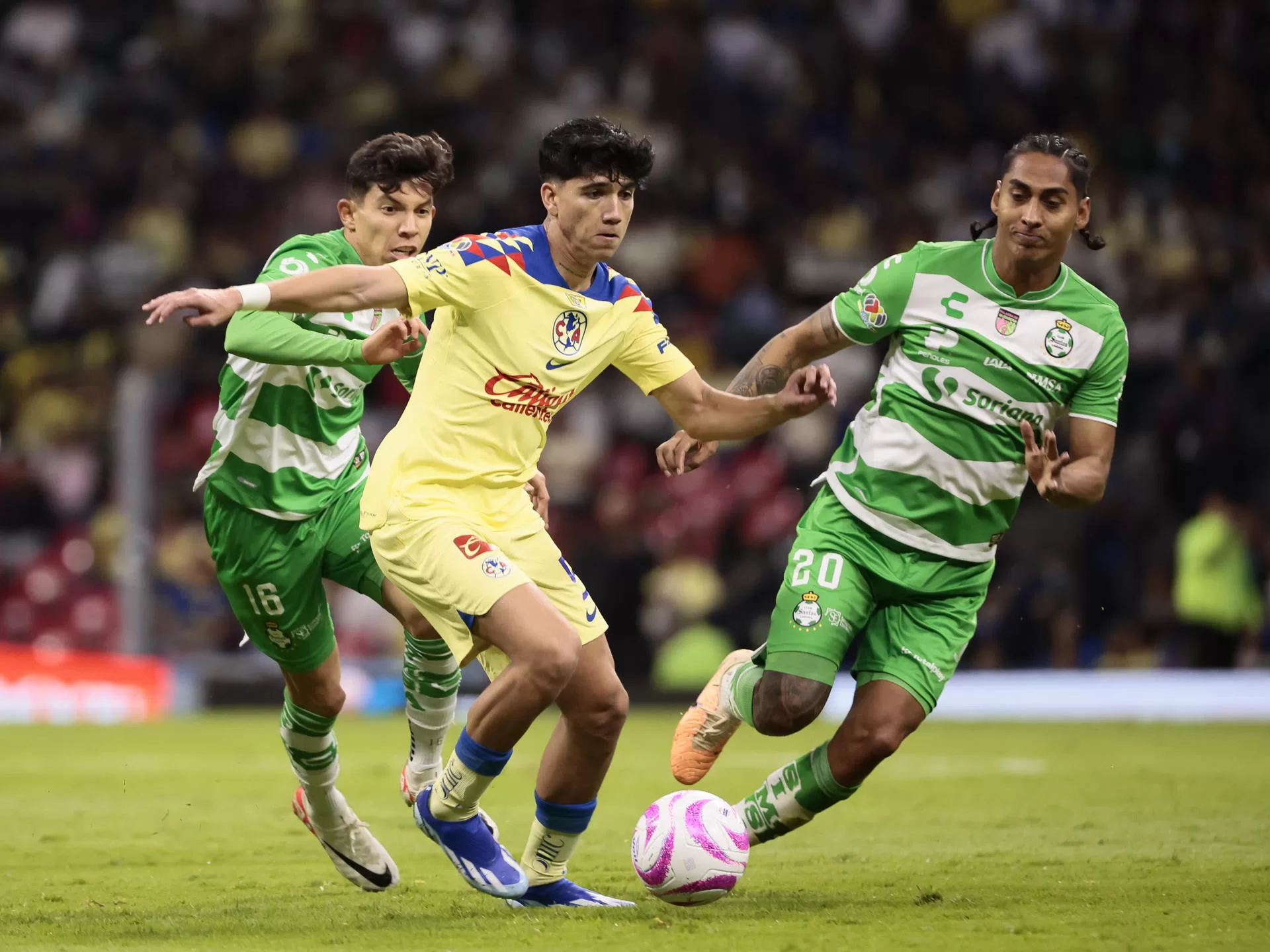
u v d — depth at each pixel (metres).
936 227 73.81
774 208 74.38
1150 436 62.62
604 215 17.95
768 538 60.75
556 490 63.72
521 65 77.94
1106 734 46.97
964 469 20.25
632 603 59.59
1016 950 15.31
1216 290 69.50
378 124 76.31
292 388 20.50
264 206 74.19
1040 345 20.02
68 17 80.88
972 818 28.34
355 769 37.41
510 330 18.11
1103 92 77.94
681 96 76.25
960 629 20.56
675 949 15.52
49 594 59.19
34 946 16.23
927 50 78.81
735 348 68.75
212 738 46.03
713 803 18.48
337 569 21.30
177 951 15.83
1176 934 16.27
